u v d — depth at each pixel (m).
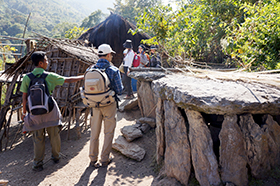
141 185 2.47
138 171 2.84
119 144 3.47
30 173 2.94
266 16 3.85
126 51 6.12
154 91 2.71
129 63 5.94
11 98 3.88
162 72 4.08
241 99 1.70
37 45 4.28
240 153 1.93
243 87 2.06
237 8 5.79
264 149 1.93
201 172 2.06
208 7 5.62
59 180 2.76
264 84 2.17
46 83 2.80
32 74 2.80
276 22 3.61
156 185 2.33
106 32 9.05
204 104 1.77
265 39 3.58
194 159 2.12
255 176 1.97
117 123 4.64
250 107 1.67
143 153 3.21
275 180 1.96
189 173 2.21
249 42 3.97
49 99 2.82
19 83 4.06
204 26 5.43
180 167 2.25
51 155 3.44
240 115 1.93
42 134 2.97
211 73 3.07
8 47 8.30
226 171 1.97
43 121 2.88
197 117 2.05
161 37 4.79
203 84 2.29
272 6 3.96
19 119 5.15
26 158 3.41
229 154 1.95
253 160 1.94
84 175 2.85
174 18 4.68
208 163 2.02
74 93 4.12
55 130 3.06
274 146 2.00
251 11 4.36
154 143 3.58
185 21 4.65
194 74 3.05
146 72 4.16
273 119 2.07
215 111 1.77
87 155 3.41
